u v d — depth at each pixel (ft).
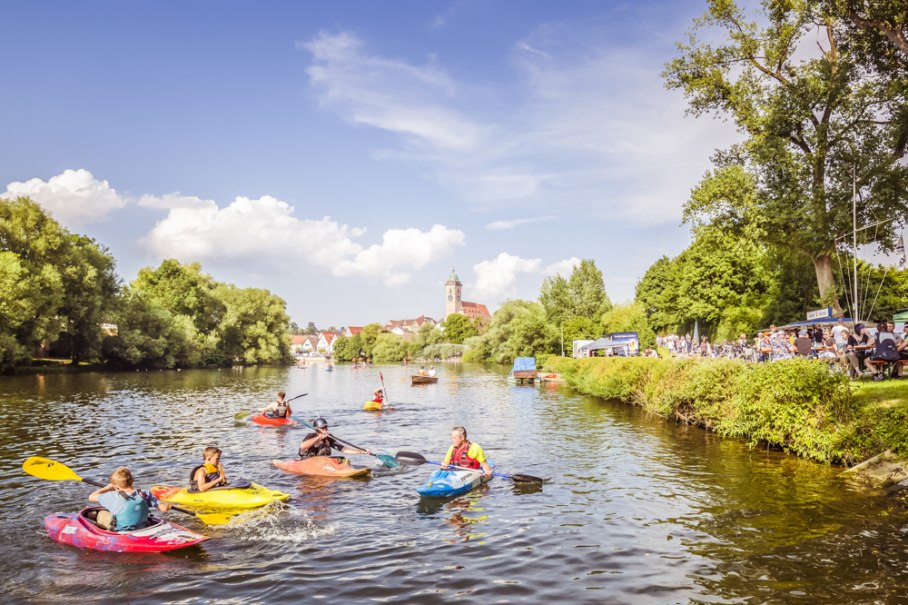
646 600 21.76
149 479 42.60
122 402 96.53
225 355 277.44
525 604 21.59
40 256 166.50
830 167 92.79
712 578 23.63
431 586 23.30
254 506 34.12
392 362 417.08
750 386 51.37
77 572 24.98
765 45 94.89
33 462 32.12
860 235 89.20
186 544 27.61
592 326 227.40
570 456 49.78
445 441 59.31
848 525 29.58
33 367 170.81
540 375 157.69
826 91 89.76
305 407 93.45
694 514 32.50
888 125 88.99
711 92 97.91
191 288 268.00
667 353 108.99
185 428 66.90
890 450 38.83
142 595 22.70
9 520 32.48
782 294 139.85
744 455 48.60
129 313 204.44
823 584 22.66
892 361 54.19
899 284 121.70
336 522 31.81
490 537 29.27
